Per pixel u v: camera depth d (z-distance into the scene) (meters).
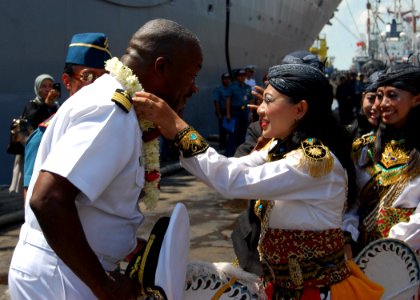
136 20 11.67
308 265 2.19
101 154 1.71
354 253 2.87
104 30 10.66
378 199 2.80
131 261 1.88
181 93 2.02
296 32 24.53
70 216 1.69
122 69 1.87
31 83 8.99
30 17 8.80
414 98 2.74
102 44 3.26
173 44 1.94
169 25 1.97
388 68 2.80
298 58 3.17
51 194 1.67
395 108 2.74
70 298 1.83
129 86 1.86
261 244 2.29
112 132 1.74
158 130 2.03
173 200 7.89
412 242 2.61
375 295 2.27
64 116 1.81
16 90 8.71
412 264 2.38
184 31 1.99
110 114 1.75
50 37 9.27
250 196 2.11
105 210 1.83
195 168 2.07
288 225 2.19
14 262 1.91
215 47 15.50
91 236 1.83
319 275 2.19
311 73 2.18
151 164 2.01
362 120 3.08
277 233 2.22
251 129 3.57
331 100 2.25
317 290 2.19
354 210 2.88
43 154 1.90
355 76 21.14
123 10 11.18
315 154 2.08
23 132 5.96
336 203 2.19
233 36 16.61
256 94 2.76
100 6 10.46
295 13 23.16
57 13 9.35
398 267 2.40
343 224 2.85
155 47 1.94
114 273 1.84
